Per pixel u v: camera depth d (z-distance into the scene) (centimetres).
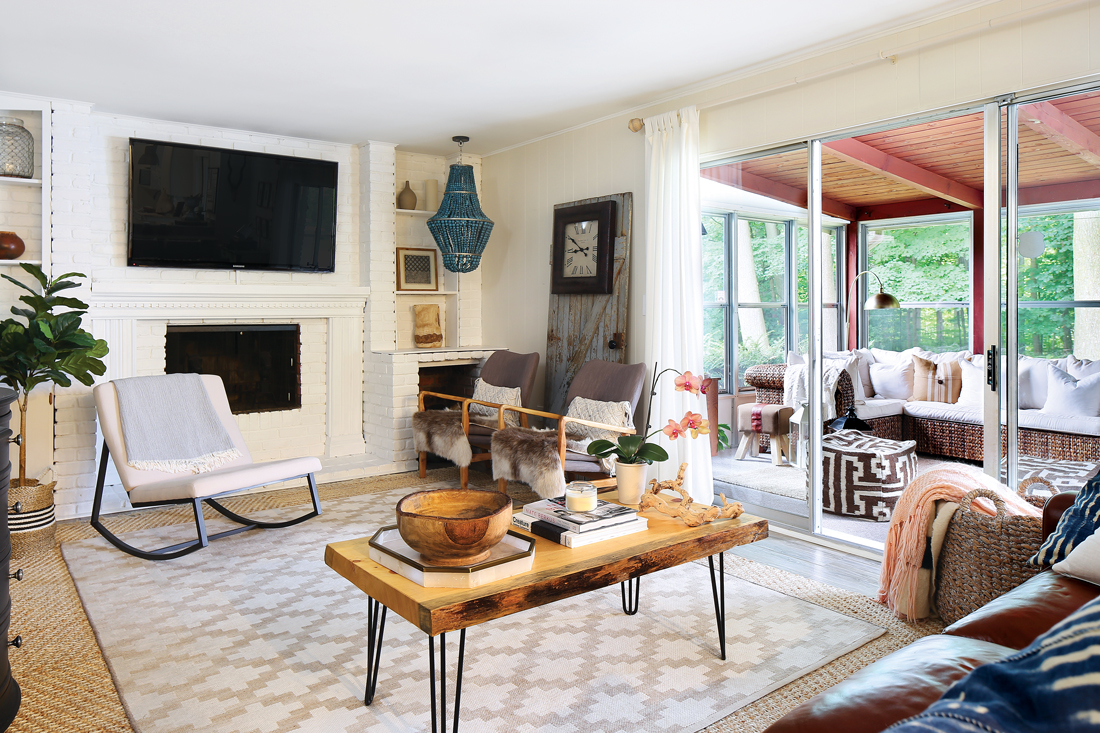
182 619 266
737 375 405
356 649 241
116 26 317
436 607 162
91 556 341
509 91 416
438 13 306
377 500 442
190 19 310
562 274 502
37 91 407
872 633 249
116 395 368
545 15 309
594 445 258
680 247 411
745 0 296
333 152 540
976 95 298
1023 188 290
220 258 488
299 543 358
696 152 405
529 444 392
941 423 384
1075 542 190
